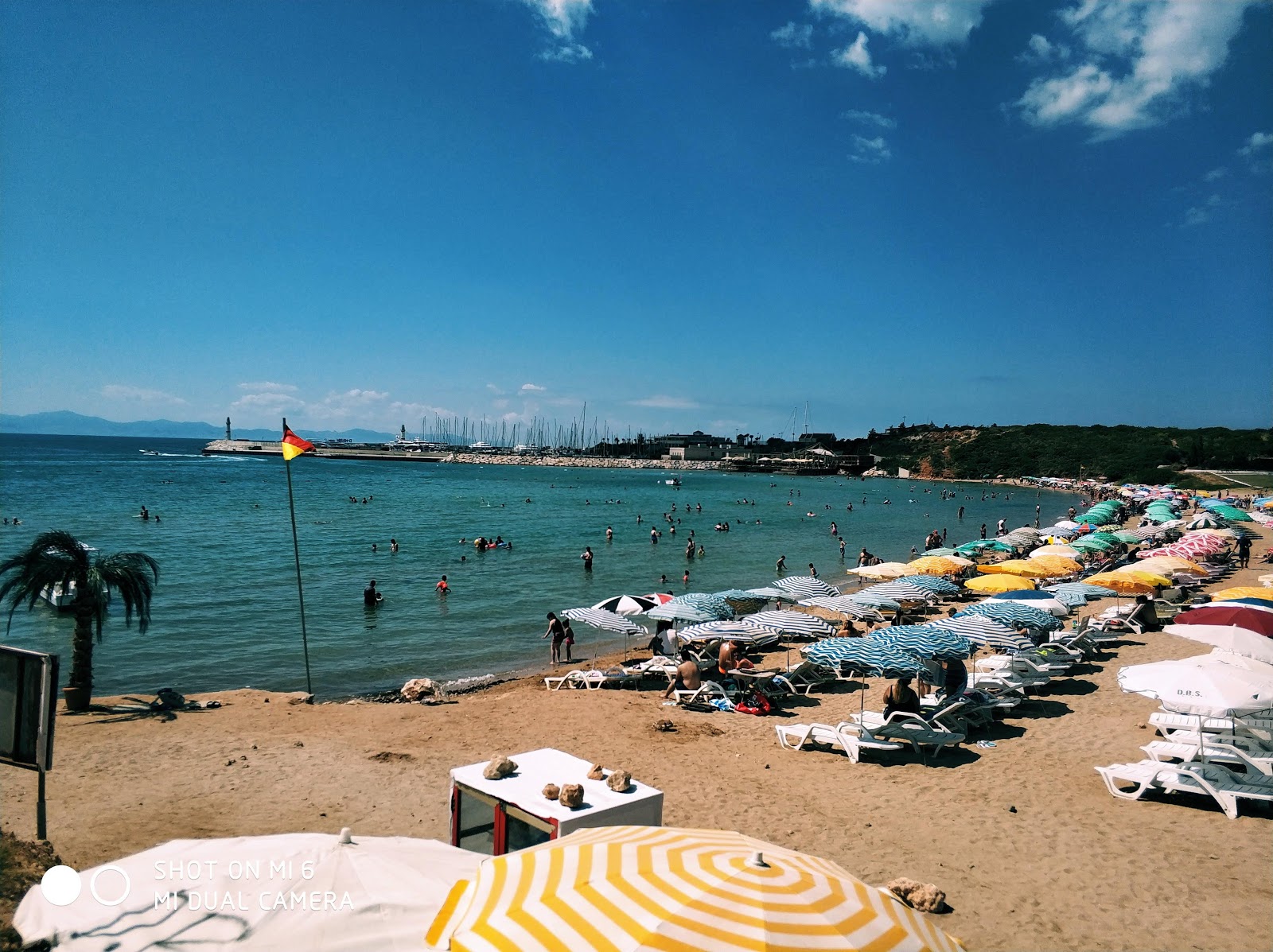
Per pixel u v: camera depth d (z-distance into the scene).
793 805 10.89
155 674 20.59
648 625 28.61
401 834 9.75
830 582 40.34
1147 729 13.87
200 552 42.66
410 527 59.75
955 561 28.80
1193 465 135.00
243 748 13.01
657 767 12.56
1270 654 10.78
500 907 3.82
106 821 9.83
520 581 37.12
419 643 25.05
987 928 7.43
